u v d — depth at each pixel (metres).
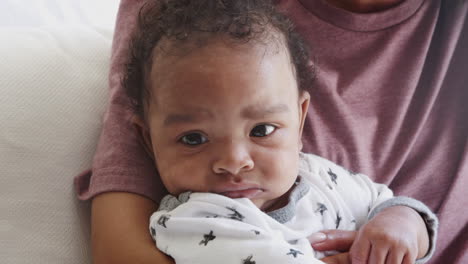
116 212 0.86
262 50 0.82
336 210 0.94
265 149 0.82
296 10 1.05
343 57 1.05
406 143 1.08
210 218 0.80
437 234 1.03
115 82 1.01
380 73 1.07
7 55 1.03
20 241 0.88
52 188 0.93
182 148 0.83
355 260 0.87
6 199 0.90
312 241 0.88
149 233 0.84
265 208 0.90
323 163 0.99
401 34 1.06
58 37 1.12
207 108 0.79
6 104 0.96
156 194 0.91
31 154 0.94
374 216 0.93
